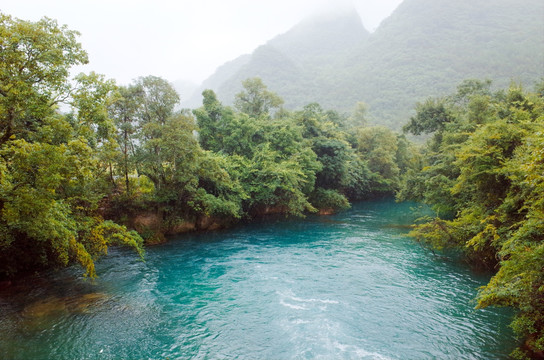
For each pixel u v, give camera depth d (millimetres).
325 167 48281
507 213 16594
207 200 29922
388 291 17172
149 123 26547
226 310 15133
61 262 19391
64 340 12266
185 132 27141
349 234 31234
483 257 20047
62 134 13883
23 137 14891
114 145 17266
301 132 49156
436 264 21625
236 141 39094
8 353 11258
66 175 13773
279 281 18781
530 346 11359
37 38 12898
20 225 14164
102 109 15367
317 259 23000
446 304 15531
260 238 29750
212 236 30516
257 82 50344
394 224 36062
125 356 11453
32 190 12531
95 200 21312
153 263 22156
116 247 25531
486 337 12609
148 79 28203
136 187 29547
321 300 16172
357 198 61500
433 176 33469
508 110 27375
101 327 13359
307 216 42531
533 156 10867
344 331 13203
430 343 12273
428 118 42469
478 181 19031
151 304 15719
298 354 11633
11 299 15477
